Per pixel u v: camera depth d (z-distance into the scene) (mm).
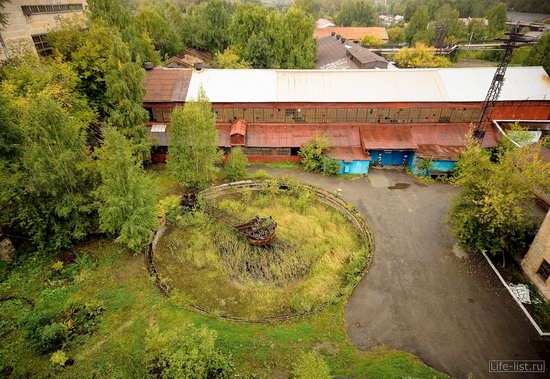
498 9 118750
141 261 28594
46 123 25359
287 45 64125
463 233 28656
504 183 26484
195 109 33906
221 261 29422
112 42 35938
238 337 22578
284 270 28641
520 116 44625
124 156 26469
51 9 48219
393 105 43469
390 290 26625
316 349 22062
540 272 26766
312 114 44344
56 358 20609
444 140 43250
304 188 38406
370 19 160375
